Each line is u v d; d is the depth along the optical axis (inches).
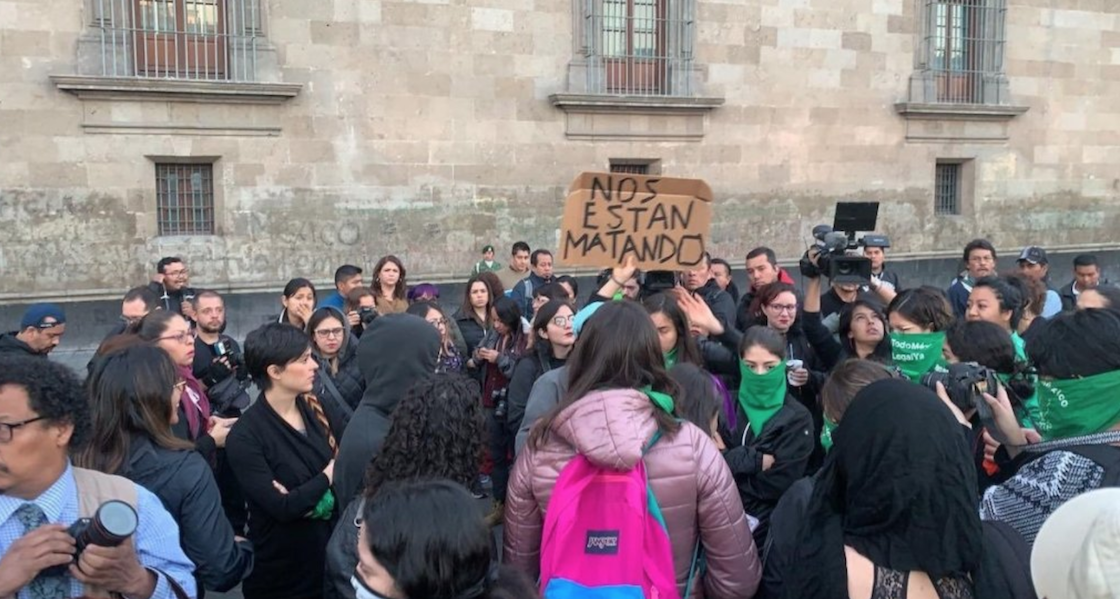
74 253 433.1
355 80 481.1
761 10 569.9
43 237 426.6
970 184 647.8
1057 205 676.1
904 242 626.5
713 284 269.6
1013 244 663.8
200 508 117.2
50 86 421.7
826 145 595.8
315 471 145.9
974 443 136.6
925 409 80.2
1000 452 127.3
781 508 99.3
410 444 105.5
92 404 116.0
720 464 107.3
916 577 80.0
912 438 78.9
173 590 95.0
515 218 522.6
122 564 84.0
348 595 103.8
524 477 107.4
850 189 605.6
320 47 472.7
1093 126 682.8
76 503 91.6
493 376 252.4
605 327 110.2
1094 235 693.3
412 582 68.0
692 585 106.0
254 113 461.4
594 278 544.1
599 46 531.8
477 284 300.7
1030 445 105.9
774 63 576.4
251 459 140.8
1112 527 63.2
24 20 414.9
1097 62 679.1
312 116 474.0
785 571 92.2
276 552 141.8
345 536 107.7
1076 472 93.1
